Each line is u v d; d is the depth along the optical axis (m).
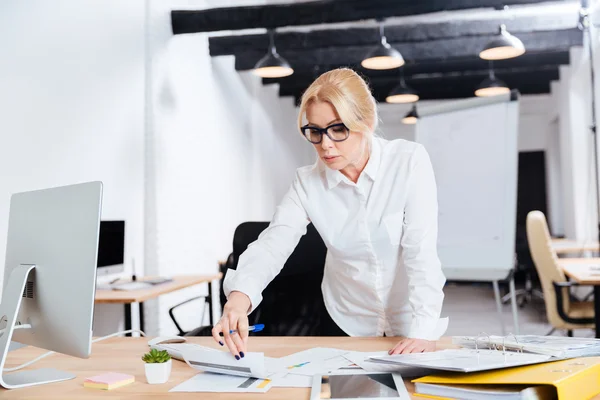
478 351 1.15
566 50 7.16
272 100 7.67
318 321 2.14
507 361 1.01
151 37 4.32
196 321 4.90
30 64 3.01
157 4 4.44
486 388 0.93
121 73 3.95
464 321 5.61
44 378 1.19
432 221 1.48
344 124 1.27
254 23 4.76
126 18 4.04
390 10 4.62
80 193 1.15
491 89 6.45
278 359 1.29
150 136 4.27
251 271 1.42
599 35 4.56
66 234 1.17
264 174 7.16
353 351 1.34
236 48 5.46
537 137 9.64
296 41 5.79
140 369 1.25
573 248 5.68
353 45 5.82
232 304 1.30
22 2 2.96
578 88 6.83
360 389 1.01
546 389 0.94
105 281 3.62
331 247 1.58
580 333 4.83
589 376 0.96
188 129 4.89
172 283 3.49
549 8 6.06
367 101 1.33
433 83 8.81
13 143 2.87
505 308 6.37
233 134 6.07
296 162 9.02
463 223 3.36
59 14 3.27
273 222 1.57
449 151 3.47
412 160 1.50
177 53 4.76
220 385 1.10
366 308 1.64
